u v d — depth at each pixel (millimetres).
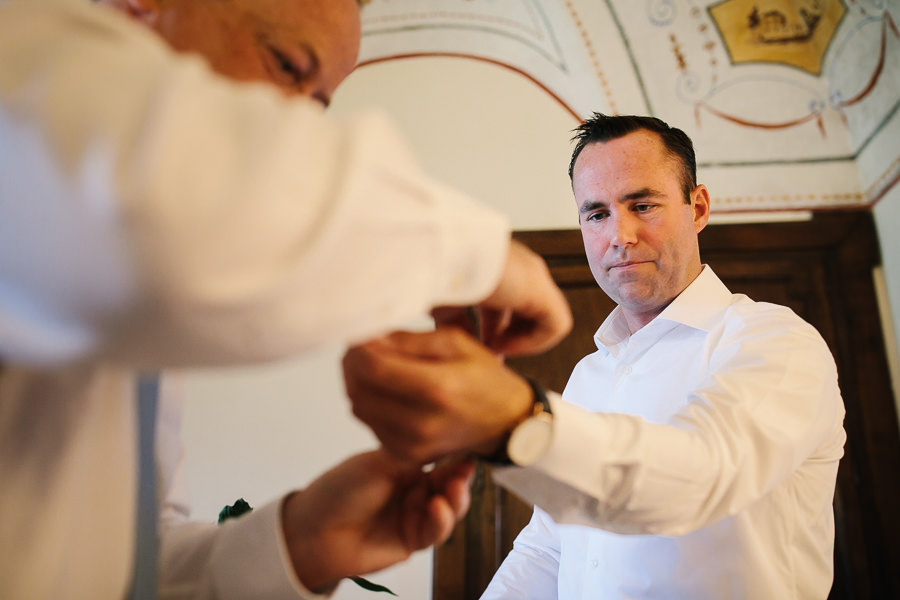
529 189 3469
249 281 310
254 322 321
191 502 3102
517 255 525
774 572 1193
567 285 3189
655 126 1671
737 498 825
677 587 1245
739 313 1419
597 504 688
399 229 361
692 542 1248
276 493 3109
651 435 721
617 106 3471
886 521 2744
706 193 1756
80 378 446
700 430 879
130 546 489
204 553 700
